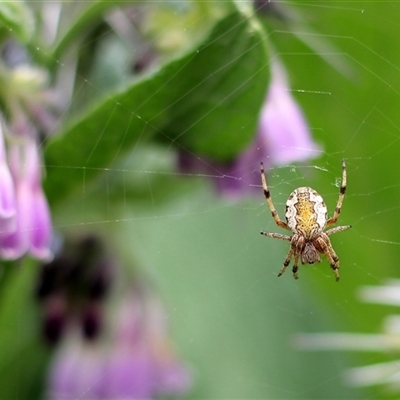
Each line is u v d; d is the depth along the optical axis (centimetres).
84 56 14
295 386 16
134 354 14
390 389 14
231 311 17
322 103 15
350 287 15
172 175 14
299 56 15
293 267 15
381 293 14
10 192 12
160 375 14
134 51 14
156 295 14
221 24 13
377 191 15
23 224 12
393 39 15
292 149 14
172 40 14
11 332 14
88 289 14
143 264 16
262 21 14
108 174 14
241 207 16
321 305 16
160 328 14
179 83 13
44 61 13
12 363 14
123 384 14
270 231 17
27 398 15
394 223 15
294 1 14
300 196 15
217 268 17
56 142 13
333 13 15
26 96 13
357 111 15
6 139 13
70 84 13
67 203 13
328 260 15
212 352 16
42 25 13
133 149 13
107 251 14
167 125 13
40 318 14
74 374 14
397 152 15
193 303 17
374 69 15
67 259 14
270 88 13
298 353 16
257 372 16
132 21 14
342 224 15
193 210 16
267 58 13
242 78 13
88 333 14
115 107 13
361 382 14
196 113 13
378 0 15
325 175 15
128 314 14
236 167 14
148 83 13
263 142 14
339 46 15
